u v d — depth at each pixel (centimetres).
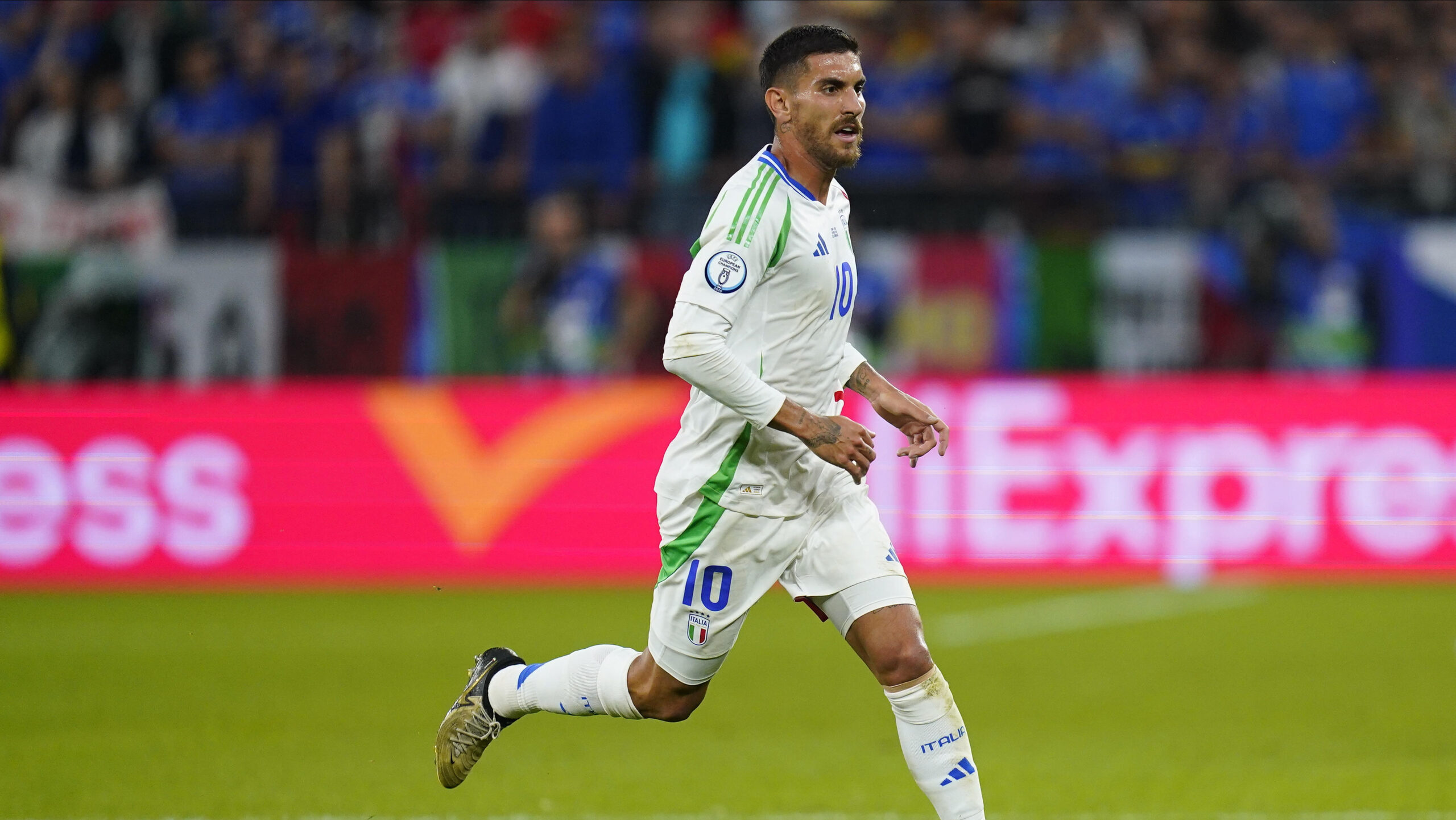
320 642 3256
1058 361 4381
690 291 1421
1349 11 5241
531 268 4366
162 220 4556
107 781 2086
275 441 3978
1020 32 5325
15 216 4500
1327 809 1919
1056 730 2433
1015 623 3509
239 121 4912
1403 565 3906
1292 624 3481
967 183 4516
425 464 4003
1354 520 3912
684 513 1514
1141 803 1959
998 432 3962
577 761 2231
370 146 4900
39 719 2520
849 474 1472
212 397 3984
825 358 1507
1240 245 4450
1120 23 5212
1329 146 5003
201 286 4397
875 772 2153
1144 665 3006
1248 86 5019
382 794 2025
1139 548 3938
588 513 4000
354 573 3969
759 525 1501
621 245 4397
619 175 4509
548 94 4809
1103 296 4388
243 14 5200
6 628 3438
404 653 3119
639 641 3153
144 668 2980
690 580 1519
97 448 3934
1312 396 3931
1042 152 4878
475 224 4531
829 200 1500
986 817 1888
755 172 1448
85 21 5188
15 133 4928
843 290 1496
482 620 3512
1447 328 4450
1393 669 2955
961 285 4356
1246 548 3922
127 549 3934
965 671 2958
